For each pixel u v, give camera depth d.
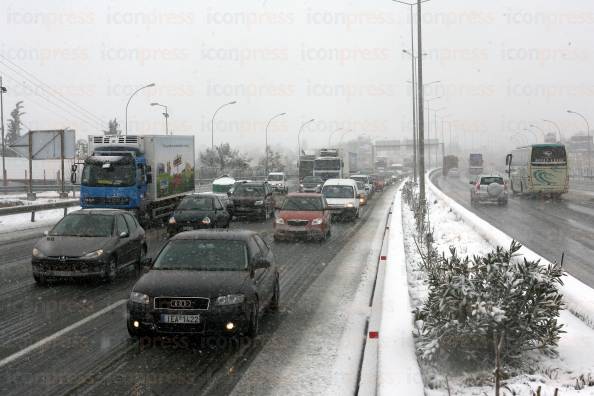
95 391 6.14
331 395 6.06
